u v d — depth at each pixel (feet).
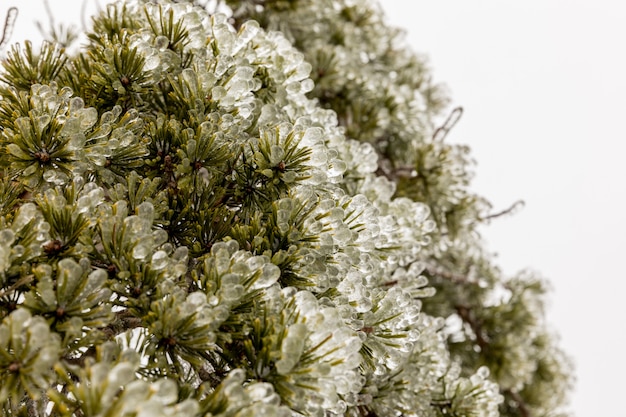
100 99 4.29
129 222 3.85
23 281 3.74
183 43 4.34
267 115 4.33
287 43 4.51
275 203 4.00
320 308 3.95
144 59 4.20
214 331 3.87
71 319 3.70
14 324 3.60
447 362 4.62
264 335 3.84
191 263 4.14
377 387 4.38
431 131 6.40
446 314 7.70
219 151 4.11
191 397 3.78
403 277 4.49
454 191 5.47
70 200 3.92
